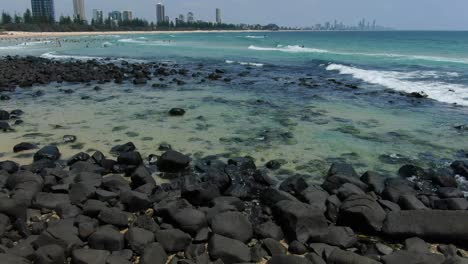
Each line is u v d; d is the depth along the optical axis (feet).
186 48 164.14
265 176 24.88
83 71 76.95
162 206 19.75
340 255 15.71
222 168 26.73
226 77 73.46
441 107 46.16
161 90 59.47
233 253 16.21
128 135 35.27
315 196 21.57
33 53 138.62
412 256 15.61
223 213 18.79
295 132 36.32
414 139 34.22
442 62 86.53
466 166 26.66
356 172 26.45
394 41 203.51
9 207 18.98
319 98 52.39
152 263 15.75
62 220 18.83
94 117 41.86
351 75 73.87
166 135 35.40
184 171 26.91
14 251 15.57
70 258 16.15
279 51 138.31
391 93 55.16
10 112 43.29
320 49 144.36
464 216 17.78
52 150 29.17
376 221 18.65
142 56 124.36
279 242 17.74
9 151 30.71
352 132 36.24
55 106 47.39
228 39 278.26
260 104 48.80
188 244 17.48
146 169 25.61
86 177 23.91
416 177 25.64
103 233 17.01
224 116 42.57
